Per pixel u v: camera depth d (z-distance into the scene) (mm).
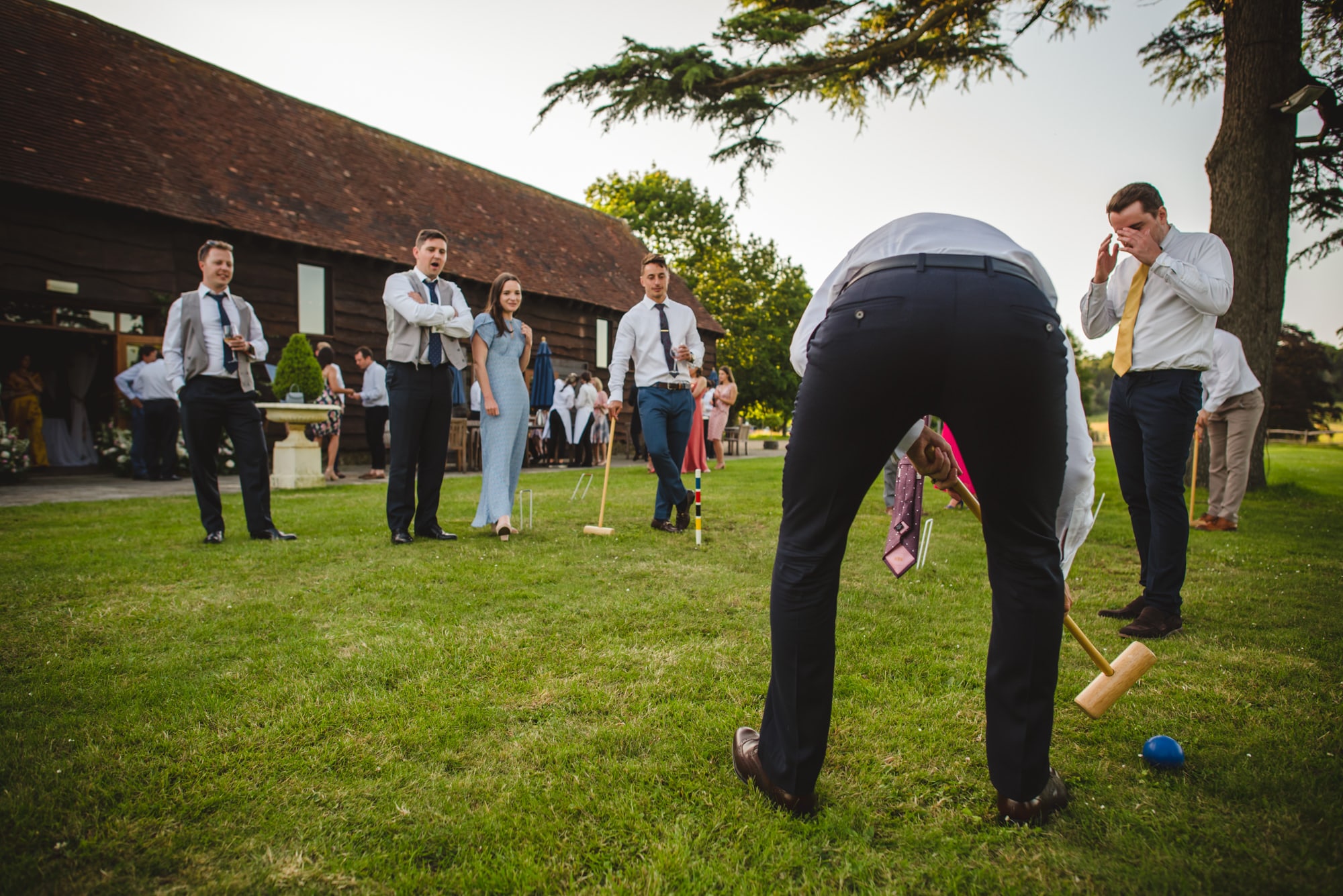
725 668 2518
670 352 5332
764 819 1599
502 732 2029
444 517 6031
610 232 22109
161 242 11117
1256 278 8352
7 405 12023
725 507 6723
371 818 1603
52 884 1365
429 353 4727
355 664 2504
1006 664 1572
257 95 14867
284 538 4824
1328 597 3590
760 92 11219
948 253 1467
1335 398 44844
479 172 19266
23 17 11969
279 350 12398
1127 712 2197
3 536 4840
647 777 1780
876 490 8594
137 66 12977
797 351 1742
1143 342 3102
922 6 10883
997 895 1359
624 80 11273
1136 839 1524
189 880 1393
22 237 9969
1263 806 1653
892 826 1606
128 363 11180
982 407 1407
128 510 6191
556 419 13109
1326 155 9242
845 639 2865
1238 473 5820
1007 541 1551
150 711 2127
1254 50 8156
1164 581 3025
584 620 3051
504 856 1475
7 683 2336
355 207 14211
